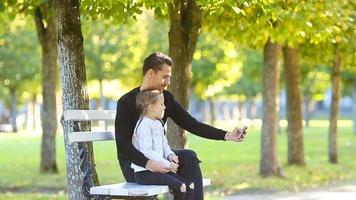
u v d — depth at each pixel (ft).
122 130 24.97
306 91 151.53
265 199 46.83
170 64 25.93
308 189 52.95
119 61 132.46
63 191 51.55
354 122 154.40
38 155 93.91
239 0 34.47
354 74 118.62
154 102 24.89
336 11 45.24
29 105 221.66
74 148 29.35
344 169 68.49
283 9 42.80
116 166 71.41
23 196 44.88
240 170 66.33
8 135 168.25
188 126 26.37
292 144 69.00
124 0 31.30
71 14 30.73
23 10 53.67
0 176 62.13
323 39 47.37
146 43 126.31
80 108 30.71
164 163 24.44
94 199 24.72
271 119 60.49
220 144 116.57
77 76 30.76
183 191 24.14
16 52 135.95
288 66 68.44
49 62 63.77
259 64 122.93
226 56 130.31
